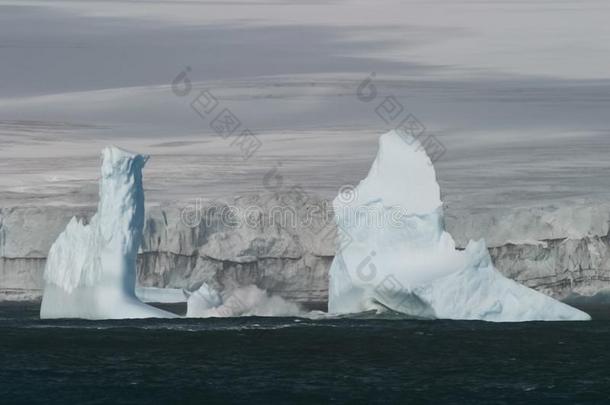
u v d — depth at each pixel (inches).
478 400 5014.8
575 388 5295.3
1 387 5196.9
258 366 5802.2
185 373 5580.7
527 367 5836.6
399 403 4938.5
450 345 6486.2
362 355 6151.6
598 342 6658.5
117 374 5531.5
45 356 6003.9
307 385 5305.1
